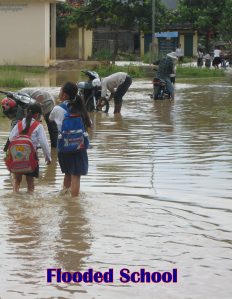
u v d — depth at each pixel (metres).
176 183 15.53
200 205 13.62
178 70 60.31
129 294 9.09
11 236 11.51
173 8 103.50
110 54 85.38
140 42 95.75
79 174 14.21
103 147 20.38
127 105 33.09
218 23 87.75
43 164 18.12
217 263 10.23
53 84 46.69
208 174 16.48
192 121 26.75
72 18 80.31
